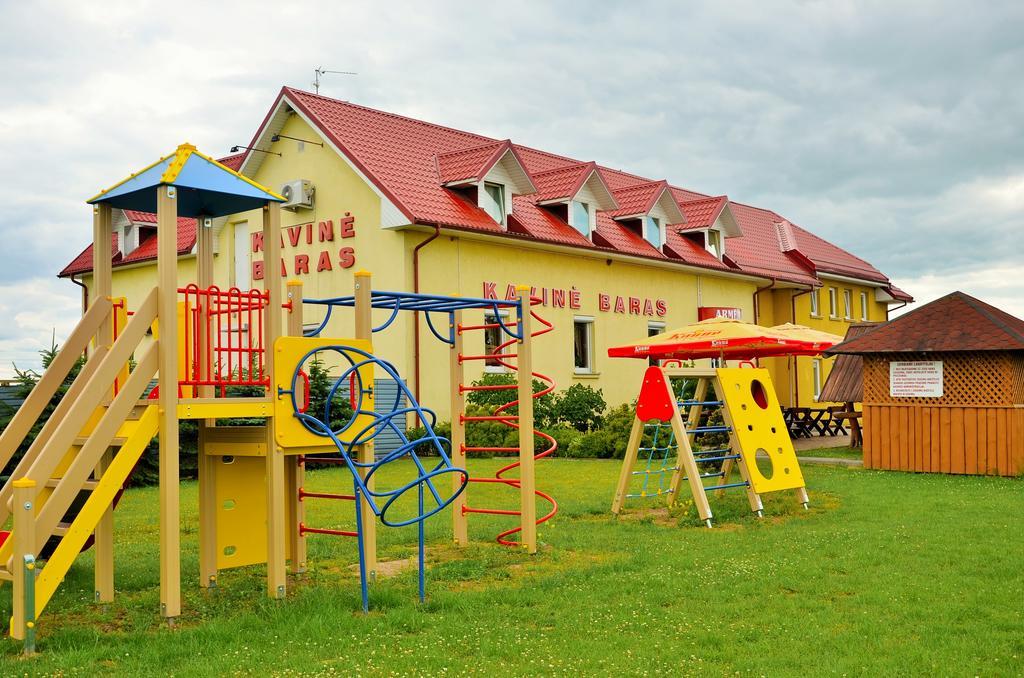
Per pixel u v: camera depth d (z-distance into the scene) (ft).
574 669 19.81
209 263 31.14
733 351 58.85
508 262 78.07
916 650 20.71
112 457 28.48
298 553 30.81
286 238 77.97
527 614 24.38
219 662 20.49
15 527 22.26
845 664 19.79
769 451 43.24
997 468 55.06
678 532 37.63
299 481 31.04
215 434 28.63
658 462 64.23
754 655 20.68
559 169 88.58
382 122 81.61
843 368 77.15
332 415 65.51
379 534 37.70
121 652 21.57
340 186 74.43
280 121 78.23
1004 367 55.16
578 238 84.48
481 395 74.13
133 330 24.89
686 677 19.26
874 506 42.80
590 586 27.53
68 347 28.25
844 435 88.22
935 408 57.36
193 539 37.35
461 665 20.18
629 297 91.30
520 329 34.19
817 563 30.12
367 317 29.73
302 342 27.96
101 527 27.04
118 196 27.66
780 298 116.26
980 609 23.95
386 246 71.05
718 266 100.58
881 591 26.07
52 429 27.94
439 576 29.50
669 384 41.50
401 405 69.46
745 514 41.81
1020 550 31.42
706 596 26.07
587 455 69.82
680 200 119.75
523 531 33.42
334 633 22.80
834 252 133.49
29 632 21.89
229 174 26.91
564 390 82.28
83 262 100.07
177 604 24.80
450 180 76.13
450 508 45.44
